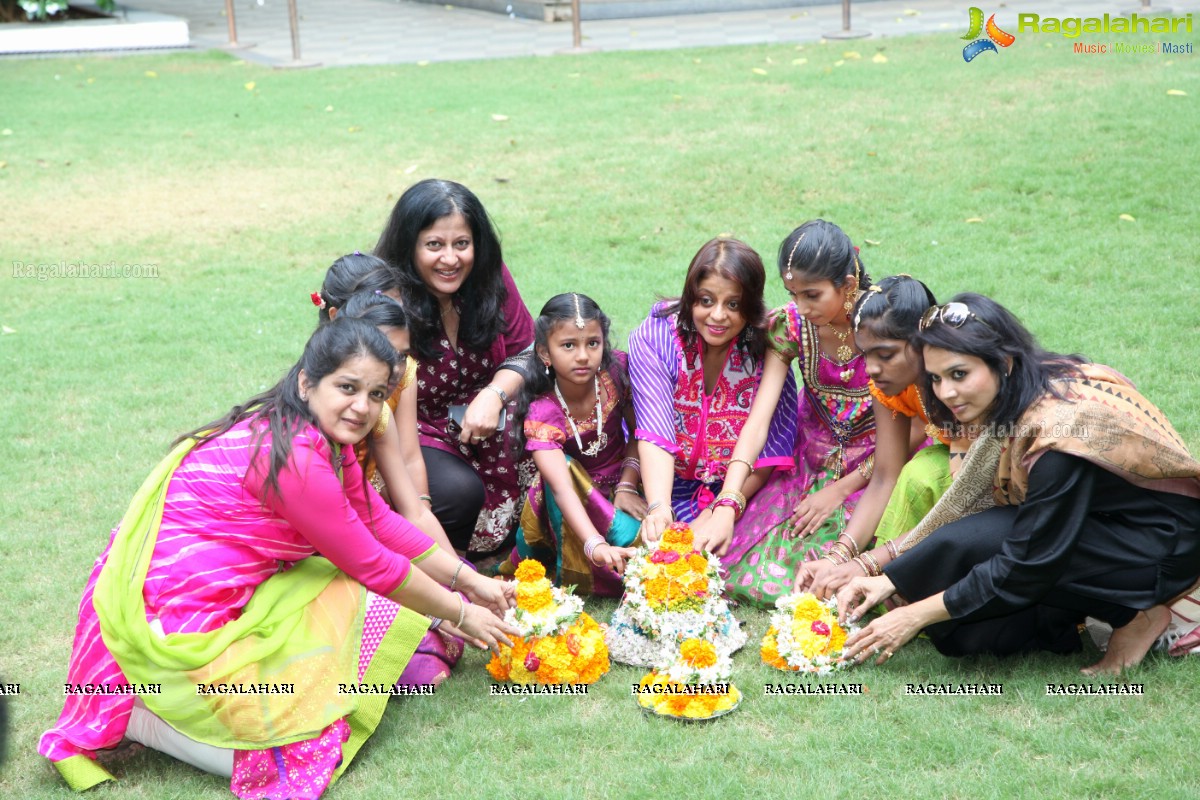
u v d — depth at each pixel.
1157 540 3.63
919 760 3.39
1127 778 3.24
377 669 3.62
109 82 13.97
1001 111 10.17
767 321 4.51
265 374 6.58
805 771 3.37
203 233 8.95
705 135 10.23
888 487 4.32
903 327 3.85
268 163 10.41
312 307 7.57
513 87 12.44
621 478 4.71
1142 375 5.74
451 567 3.86
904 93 10.96
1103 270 7.14
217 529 3.54
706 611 3.98
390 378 3.56
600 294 7.31
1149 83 10.54
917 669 3.91
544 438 4.42
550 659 3.86
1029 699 3.66
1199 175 8.42
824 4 16.66
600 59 13.61
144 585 3.45
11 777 3.49
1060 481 3.50
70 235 8.99
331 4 20.67
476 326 4.69
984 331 3.52
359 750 3.59
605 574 4.42
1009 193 8.48
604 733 3.61
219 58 15.36
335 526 3.51
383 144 10.72
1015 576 3.58
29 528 4.96
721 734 3.58
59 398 6.34
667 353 4.54
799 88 11.46
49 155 10.88
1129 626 3.82
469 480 4.62
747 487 4.63
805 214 8.46
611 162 9.76
